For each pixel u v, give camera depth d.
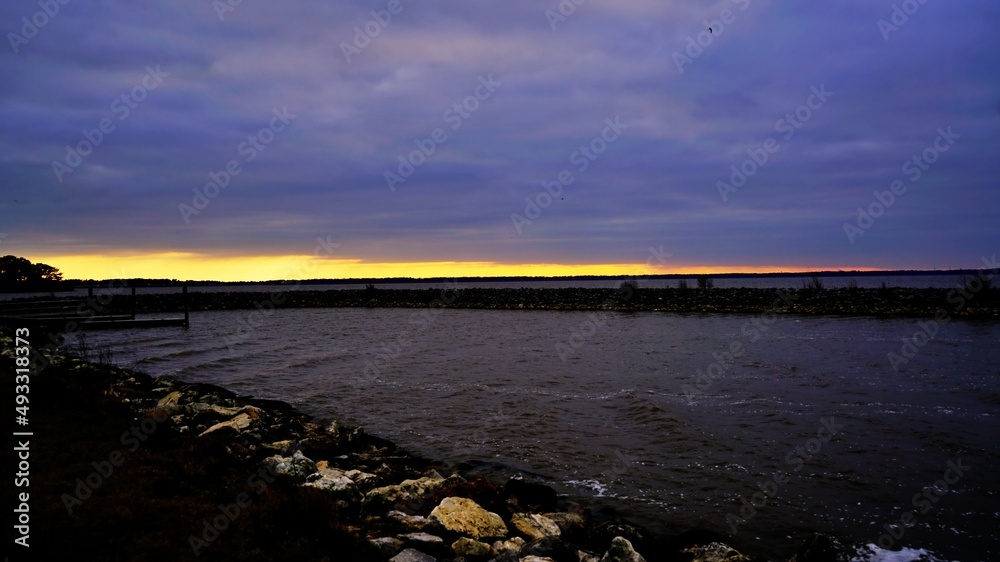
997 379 21.39
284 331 46.56
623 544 8.29
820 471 12.42
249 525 7.55
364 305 79.19
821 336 35.75
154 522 7.41
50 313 47.81
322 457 13.02
